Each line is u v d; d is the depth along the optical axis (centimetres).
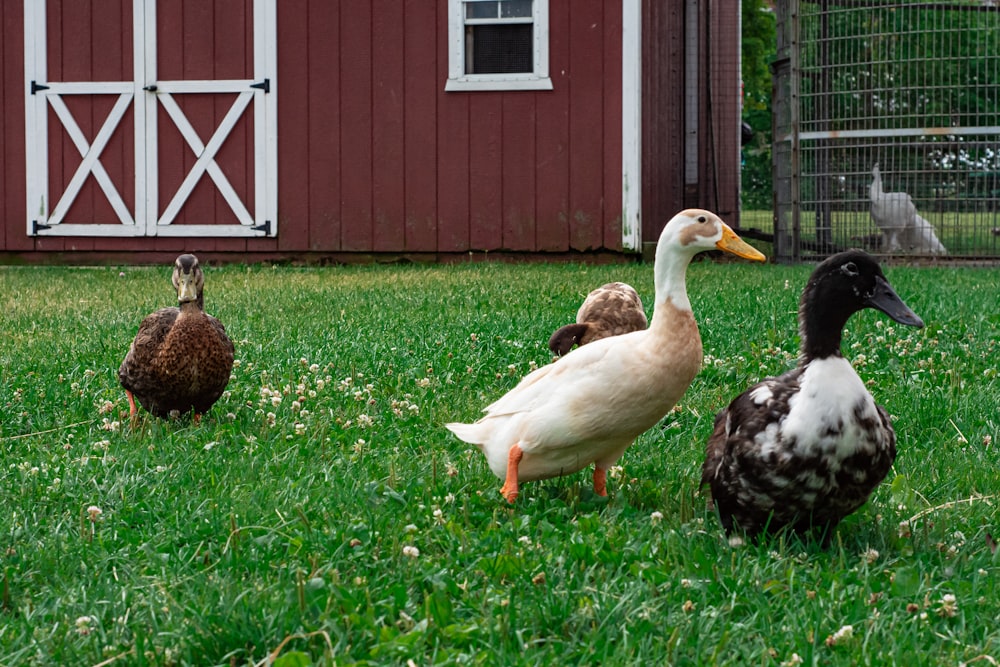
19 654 307
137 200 1630
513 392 454
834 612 327
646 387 418
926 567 370
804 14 1570
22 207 1648
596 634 309
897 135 1540
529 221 1577
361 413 600
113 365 751
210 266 1627
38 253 1656
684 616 321
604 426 423
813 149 1620
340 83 1591
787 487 369
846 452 362
